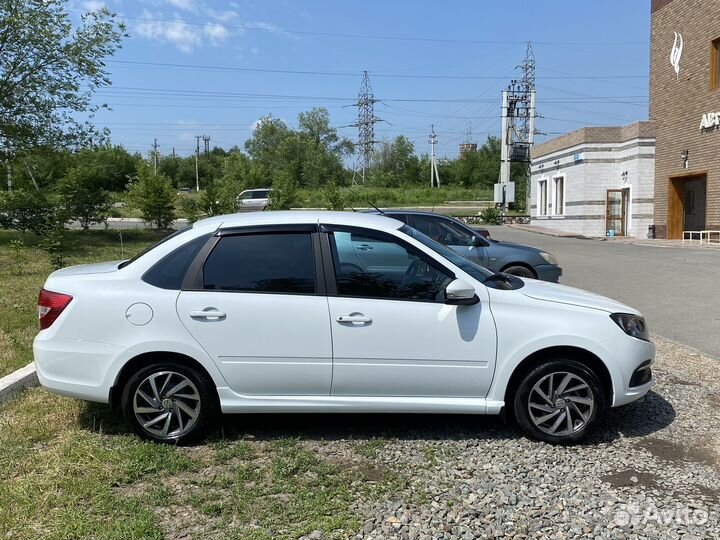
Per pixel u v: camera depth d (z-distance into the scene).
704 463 4.01
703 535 3.16
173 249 4.34
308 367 4.19
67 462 3.91
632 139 25.33
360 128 89.44
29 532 3.14
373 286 4.26
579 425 4.27
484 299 4.26
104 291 4.21
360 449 4.18
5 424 4.52
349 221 4.43
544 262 9.71
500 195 41.34
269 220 4.41
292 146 91.81
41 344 4.24
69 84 19.30
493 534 3.17
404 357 4.20
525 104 43.56
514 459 4.06
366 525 3.25
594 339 4.21
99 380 4.17
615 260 16.27
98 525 3.20
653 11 24.41
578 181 27.38
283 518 3.31
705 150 21.31
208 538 3.12
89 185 23.12
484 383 4.25
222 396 4.21
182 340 4.15
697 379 5.88
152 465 3.90
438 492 3.61
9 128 18.30
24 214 17.50
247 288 4.23
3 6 17.69
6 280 11.29
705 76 21.11
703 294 10.68
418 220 9.82
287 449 4.18
